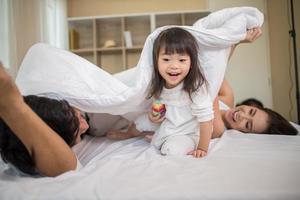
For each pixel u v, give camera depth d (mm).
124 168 629
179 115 881
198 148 804
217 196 481
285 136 1045
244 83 3244
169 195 489
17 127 532
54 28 2898
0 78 469
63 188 525
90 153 873
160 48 811
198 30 836
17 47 2223
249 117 1183
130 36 3273
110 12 3504
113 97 782
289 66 3205
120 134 1076
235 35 882
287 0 3184
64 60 843
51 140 569
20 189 525
